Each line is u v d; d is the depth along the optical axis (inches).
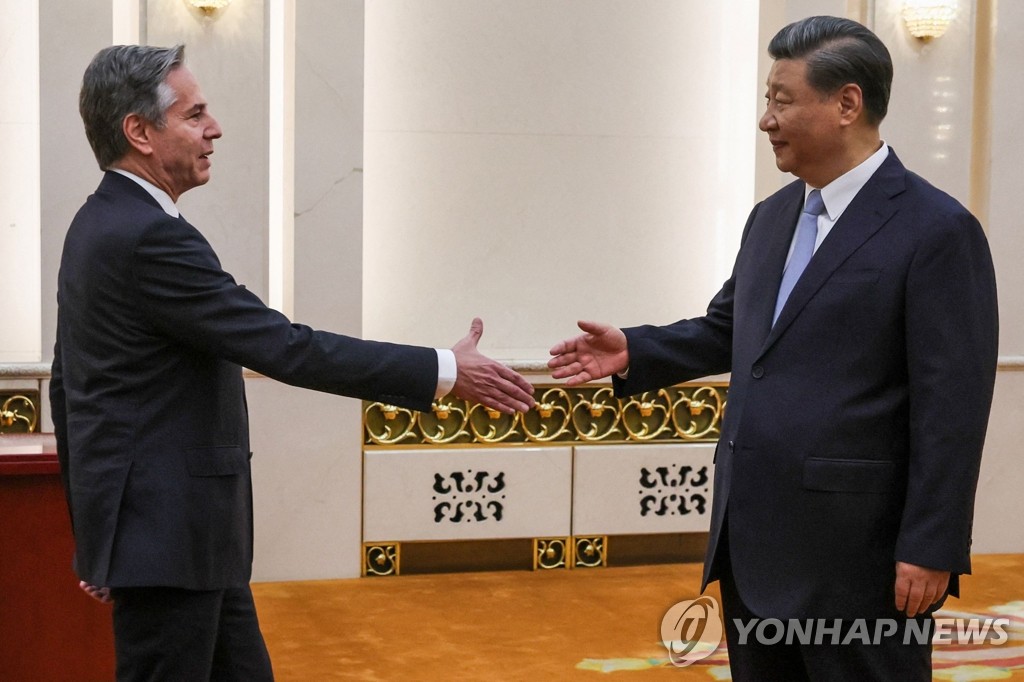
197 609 106.1
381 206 249.6
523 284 256.2
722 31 261.9
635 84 258.7
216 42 227.9
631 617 209.8
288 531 233.3
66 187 220.7
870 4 245.8
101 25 220.2
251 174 230.5
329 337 112.2
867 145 107.0
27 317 240.1
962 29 249.1
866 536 102.7
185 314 105.0
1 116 237.0
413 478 238.8
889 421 103.2
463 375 115.7
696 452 250.7
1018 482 255.9
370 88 247.8
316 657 185.3
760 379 107.2
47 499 154.2
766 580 104.9
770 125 107.6
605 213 258.8
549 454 245.0
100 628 156.1
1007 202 252.1
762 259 113.3
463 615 210.7
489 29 252.4
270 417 231.0
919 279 100.9
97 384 105.2
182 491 104.5
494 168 253.9
